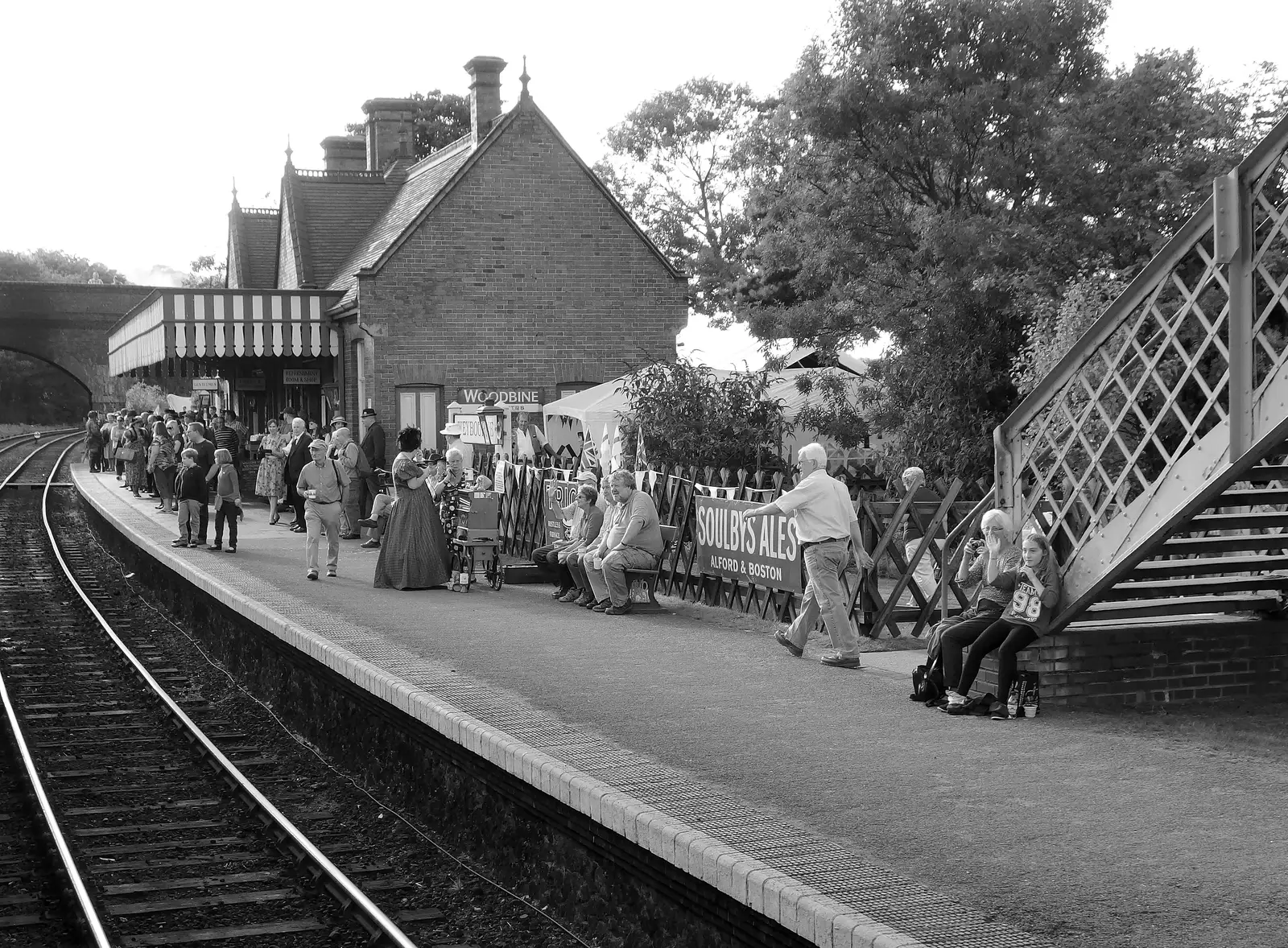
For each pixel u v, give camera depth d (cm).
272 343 2902
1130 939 507
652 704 936
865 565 1116
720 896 611
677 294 2970
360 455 2316
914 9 2080
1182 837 633
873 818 664
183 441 2936
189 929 760
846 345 2306
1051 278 1978
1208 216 827
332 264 3478
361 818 1000
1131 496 1305
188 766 1150
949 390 2003
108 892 810
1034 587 893
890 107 2095
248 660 1538
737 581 1361
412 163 3891
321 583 1661
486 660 1111
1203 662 944
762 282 3478
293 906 797
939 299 2041
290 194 3647
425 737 959
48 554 2862
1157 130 2102
